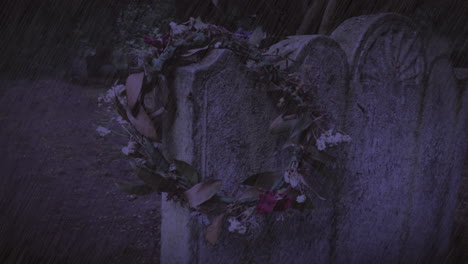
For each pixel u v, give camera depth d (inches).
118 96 72.4
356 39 88.8
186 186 71.4
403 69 96.6
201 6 100.7
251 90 75.6
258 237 82.4
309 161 77.7
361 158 94.1
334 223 93.5
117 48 354.3
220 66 71.6
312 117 77.2
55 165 178.4
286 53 80.3
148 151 70.9
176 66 73.0
